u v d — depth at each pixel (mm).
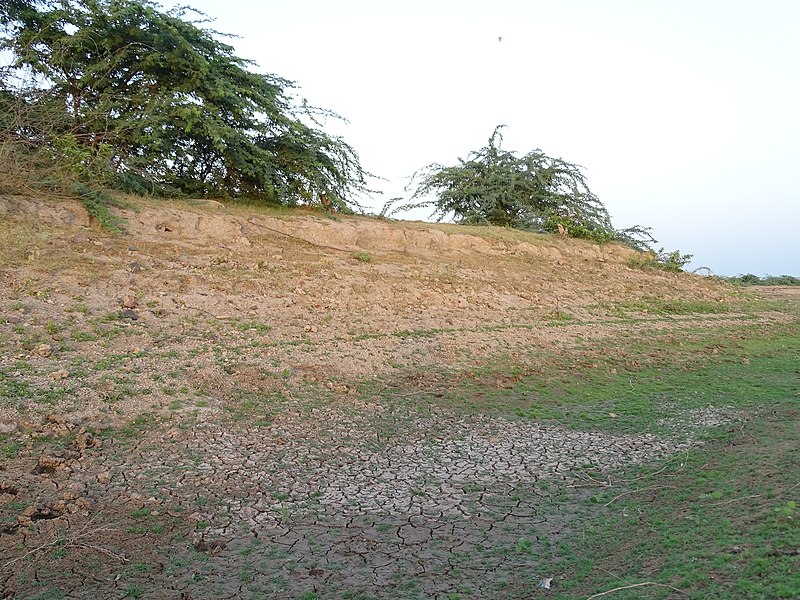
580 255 17781
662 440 7055
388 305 11555
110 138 12250
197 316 9398
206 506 5238
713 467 5863
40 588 4059
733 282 21266
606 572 4090
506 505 5434
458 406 8148
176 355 8203
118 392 7070
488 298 13094
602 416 7996
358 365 9094
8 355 7266
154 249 10852
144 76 13234
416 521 5125
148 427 6566
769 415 7738
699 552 4043
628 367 10461
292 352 9062
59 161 10836
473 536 4871
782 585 3373
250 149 13711
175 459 5996
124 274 9688
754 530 4184
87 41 12289
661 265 18984
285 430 6918
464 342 10641
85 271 9422
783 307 17531
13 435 5965
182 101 12547
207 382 7723
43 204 10445
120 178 11953
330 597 4039
